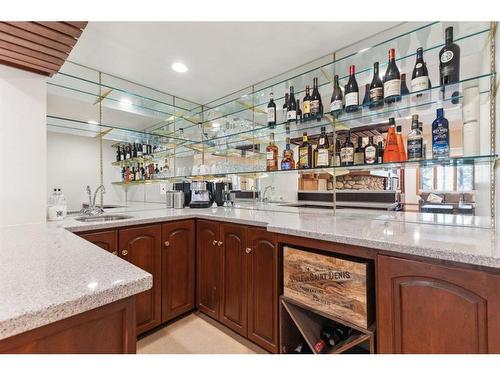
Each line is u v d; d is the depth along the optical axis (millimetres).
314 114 2057
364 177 1993
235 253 1869
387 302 1080
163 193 3160
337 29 1706
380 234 1237
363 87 2010
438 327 956
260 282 1680
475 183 1587
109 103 2643
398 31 1720
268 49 1952
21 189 1682
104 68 2246
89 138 2514
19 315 494
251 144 2836
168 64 2182
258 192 2748
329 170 2111
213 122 3201
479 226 1411
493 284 853
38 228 1532
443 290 948
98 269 749
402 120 1884
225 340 1842
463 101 1489
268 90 2564
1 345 502
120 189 2756
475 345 881
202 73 2359
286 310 1507
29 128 1716
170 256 2043
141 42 1851
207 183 3010
